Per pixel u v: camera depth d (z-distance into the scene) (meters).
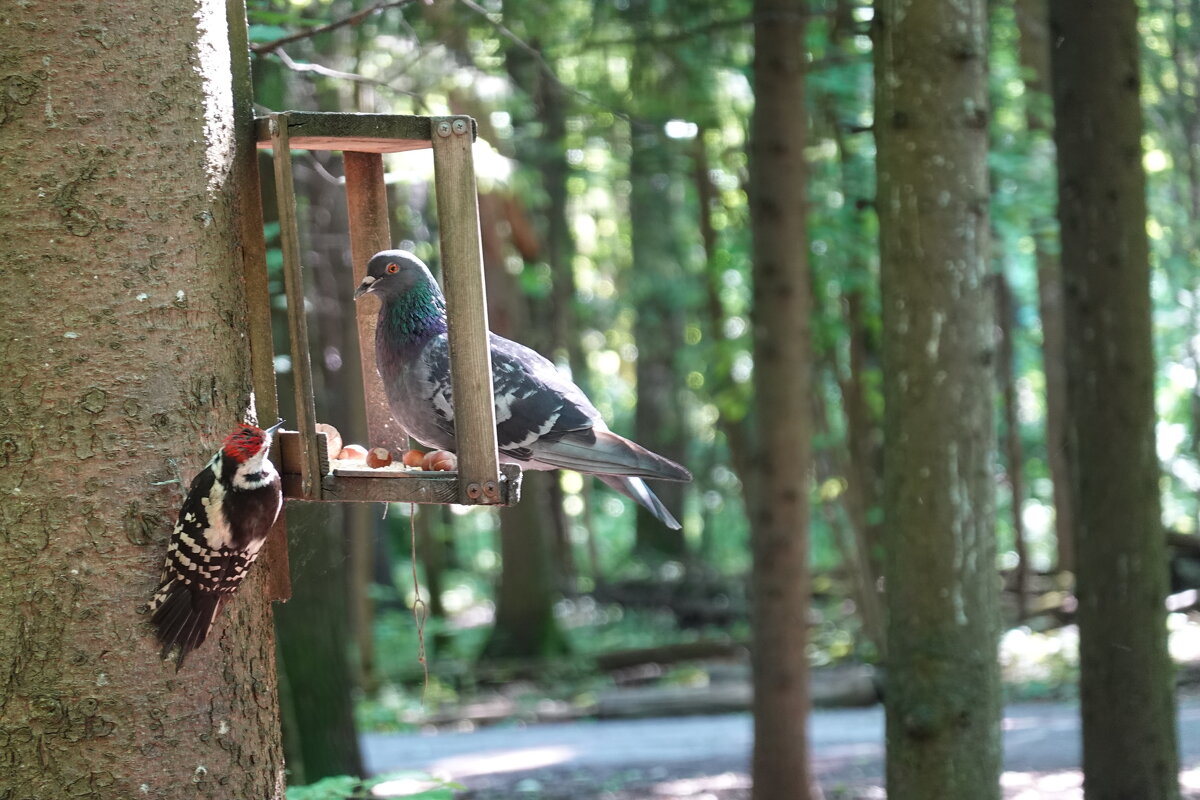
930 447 4.72
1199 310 17.41
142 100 3.20
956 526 4.73
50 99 3.12
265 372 3.60
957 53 4.69
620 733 12.59
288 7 6.54
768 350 7.99
